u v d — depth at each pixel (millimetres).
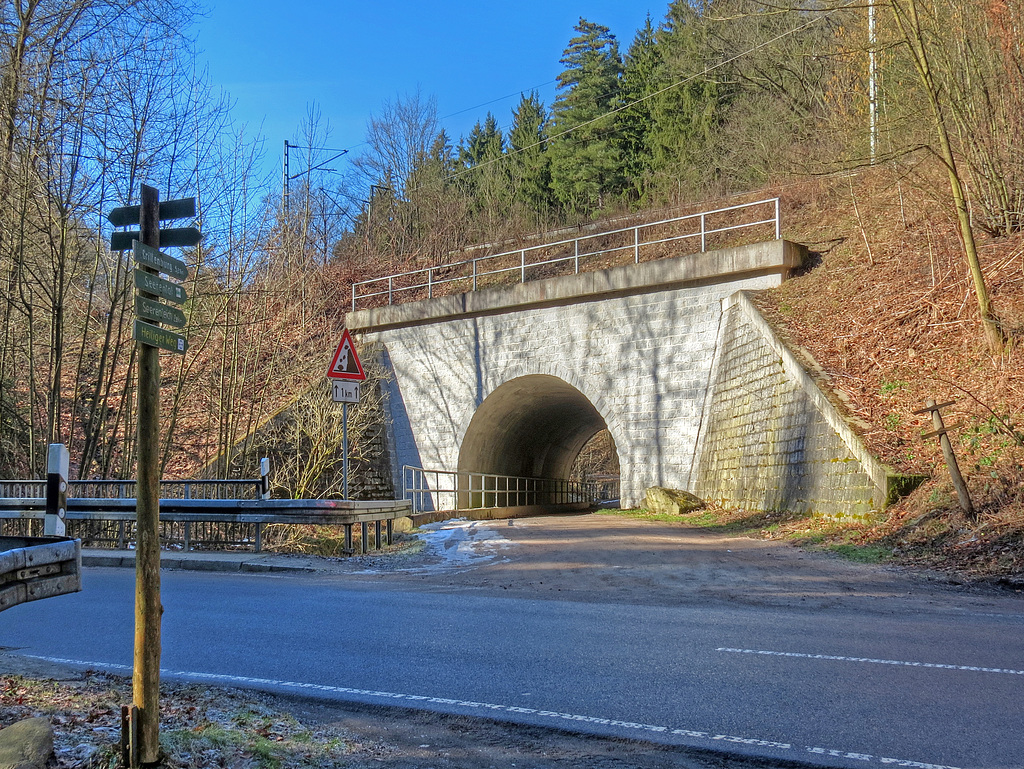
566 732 4617
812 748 4227
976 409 13469
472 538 15234
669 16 50656
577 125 52531
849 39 24750
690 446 21766
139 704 3945
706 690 5270
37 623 8062
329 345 29250
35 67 16781
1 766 3646
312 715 5094
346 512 12984
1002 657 5934
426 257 42281
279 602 9008
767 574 10047
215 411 25000
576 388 24062
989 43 17750
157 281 4203
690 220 33188
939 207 19609
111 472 21484
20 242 17094
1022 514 10523
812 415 15641
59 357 17828
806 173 22359
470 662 6152
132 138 17594
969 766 3947
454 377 26703
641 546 13039
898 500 12609
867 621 7273
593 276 23562
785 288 20484
